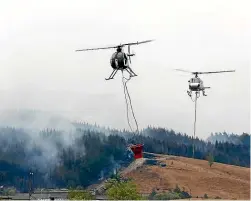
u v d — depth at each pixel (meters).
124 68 46.12
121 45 46.12
